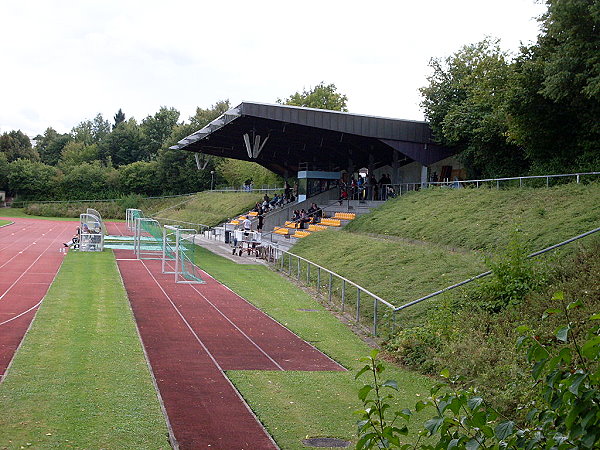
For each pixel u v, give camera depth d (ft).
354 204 157.89
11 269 102.89
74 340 53.67
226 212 217.15
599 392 13.23
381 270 84.48
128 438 31.55
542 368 14.26
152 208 302.25
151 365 47.34
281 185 253.65
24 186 335.06
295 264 111.55
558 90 92.22
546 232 70.44
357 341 59.98
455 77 140.15
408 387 44.09
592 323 42.11
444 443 15.01
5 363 45.60
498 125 117.80
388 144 136.05
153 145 430.61
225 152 199.11
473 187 118.42
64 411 35.22
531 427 15.53
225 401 39.17
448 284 66.95
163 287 89.30
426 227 98.94
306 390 42.27
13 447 29.48
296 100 246.27
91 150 434.30
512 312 52.16
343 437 33.37
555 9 88.58
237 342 57.16
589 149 100.32
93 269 105.81
